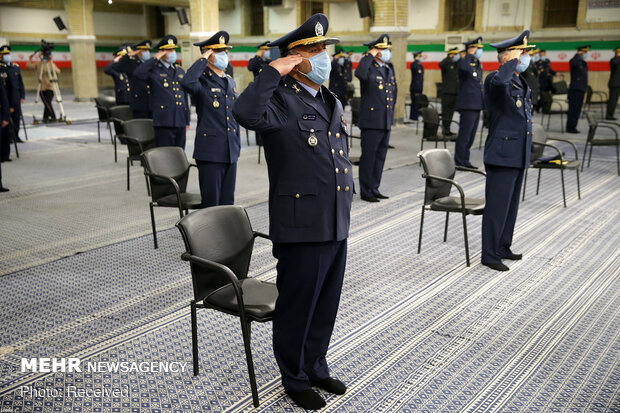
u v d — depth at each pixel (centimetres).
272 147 273
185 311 402
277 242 272
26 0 2416
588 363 337
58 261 498
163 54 712
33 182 800
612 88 1548
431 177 494
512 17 2019
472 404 295
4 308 404
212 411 287
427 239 568
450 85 1309
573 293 438
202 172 528
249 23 2592
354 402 296
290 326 284
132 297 425
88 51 2241
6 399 294
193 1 1628
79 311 400
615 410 291
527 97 467
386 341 361
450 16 2180
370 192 716
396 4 1466
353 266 491
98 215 640
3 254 513
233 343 357
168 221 620
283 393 303
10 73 1107
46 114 1461
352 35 2325
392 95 697
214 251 309
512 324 386
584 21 1881
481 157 1037
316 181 269
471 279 465
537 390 308
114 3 2892
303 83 275
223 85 533
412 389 308
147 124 748
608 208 686
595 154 1064
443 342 361
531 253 528
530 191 771
